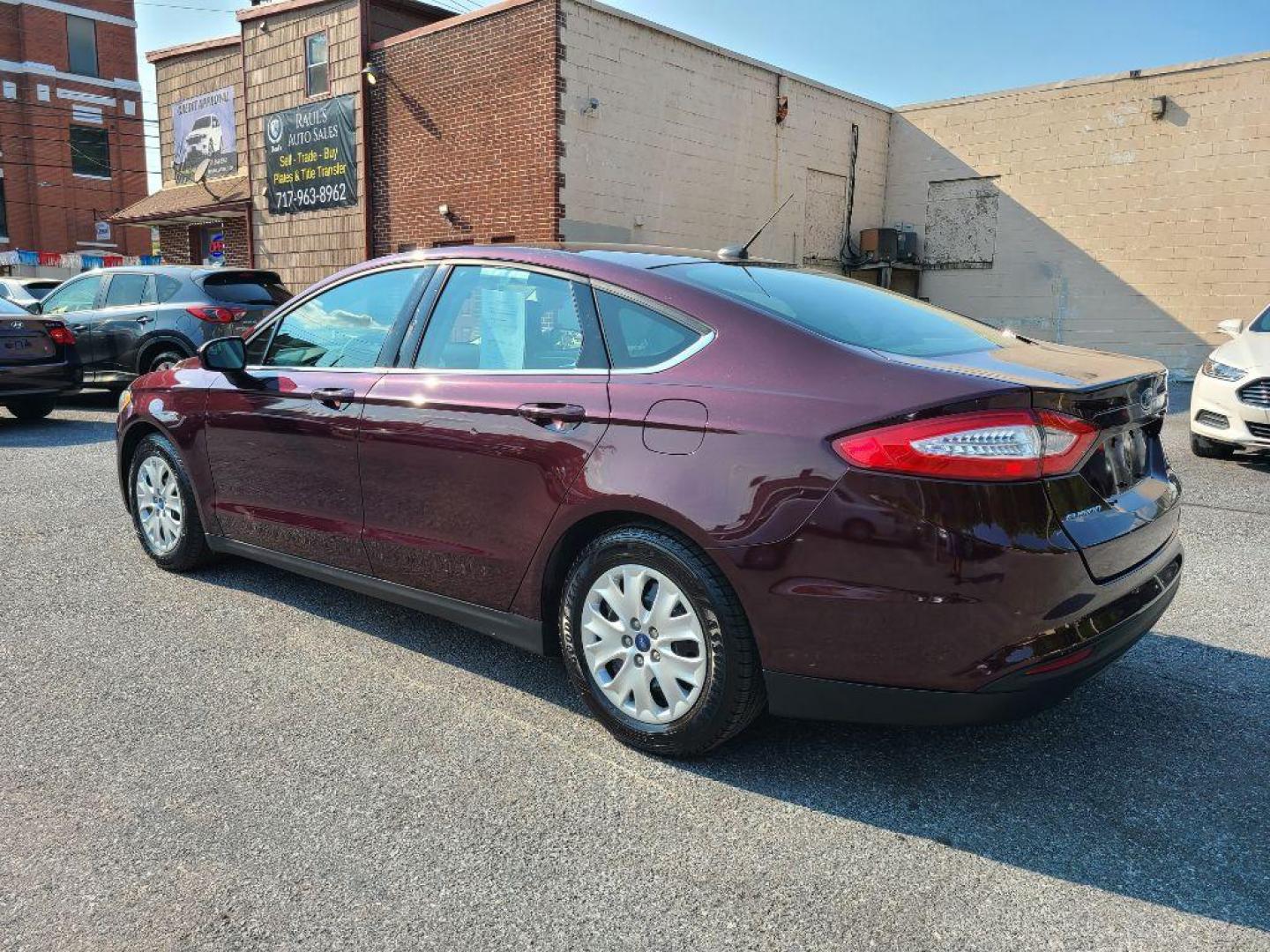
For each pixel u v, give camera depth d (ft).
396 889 7.61
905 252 60.44
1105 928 7.18
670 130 48.85
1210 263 51.44
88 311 37.14
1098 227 54.95
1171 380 51.19
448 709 10.85
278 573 15.80
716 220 52.11
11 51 115.03
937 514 7.88
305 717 10.61
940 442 7.88
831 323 9.66
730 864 7.98
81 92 119.34
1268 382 23.91
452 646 12.74
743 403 8.84
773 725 10.57
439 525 11.21
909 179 62.34
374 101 52.11
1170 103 51.62
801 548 8.36
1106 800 9.02
